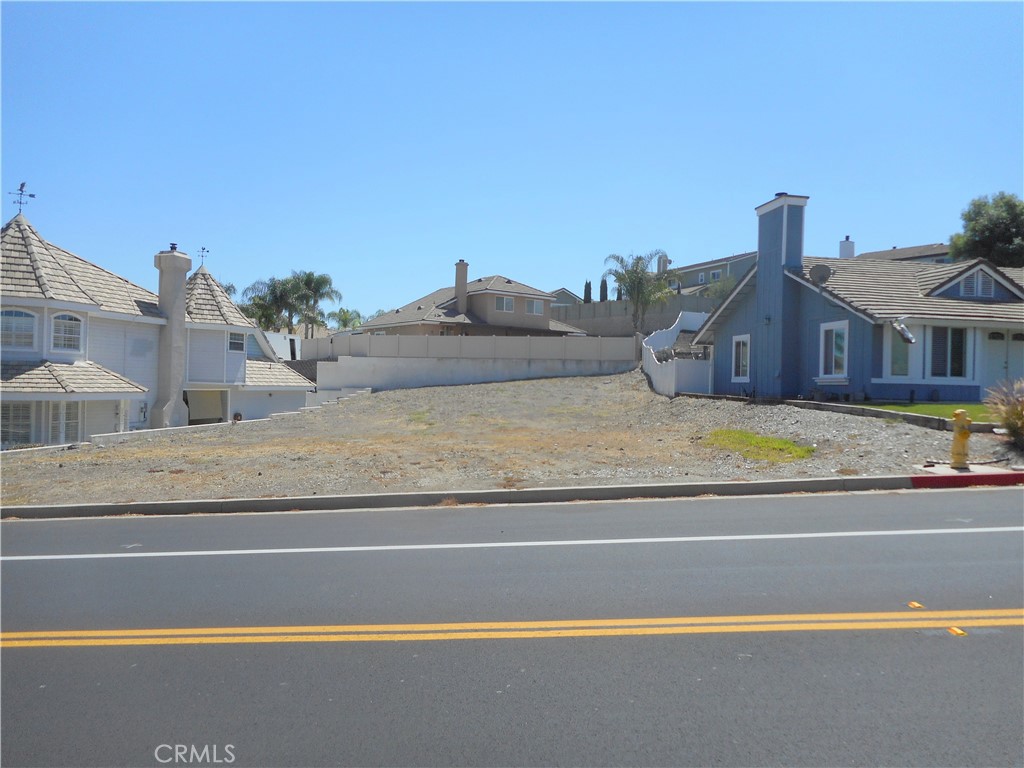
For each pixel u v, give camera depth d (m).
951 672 4.69
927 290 21.47
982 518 9.09
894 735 3.93
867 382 20.20
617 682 4.64
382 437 20.75
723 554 7.67
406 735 4.03
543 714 4.24
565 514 10.19
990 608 5.84
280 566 7.67
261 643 5.44
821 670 4.75
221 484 13.24
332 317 74.62
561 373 35.00
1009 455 12.76
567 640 5.36
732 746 3.85
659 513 10.02
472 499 11.41
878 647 5.11
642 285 46.97
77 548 8.82
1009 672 4.68
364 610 6.13
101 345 26.97
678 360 27.55
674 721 4.12
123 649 5.38
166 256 29.48
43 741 4.05
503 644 5.32
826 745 3.84
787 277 23.45
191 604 6.41
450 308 50.50
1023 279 24.75
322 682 4.74
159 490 12.78
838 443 14.77
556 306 61.44
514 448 17.45
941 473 11.71
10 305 23.50
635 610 5.98
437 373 35.16
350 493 11.96
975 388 20.33
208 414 32.28
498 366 35.16
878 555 7.47
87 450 18.83
